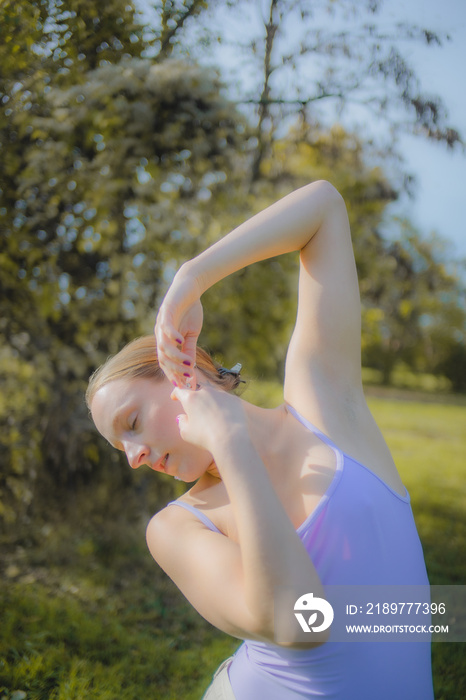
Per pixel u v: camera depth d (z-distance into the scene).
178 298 1.03
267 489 0.89
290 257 4.07
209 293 3.87
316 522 0.99
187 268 1.06
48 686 2.36
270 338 4.13
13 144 3.29
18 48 2.91
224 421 0.95
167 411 1.14
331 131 3.98
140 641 2.81
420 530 4.48
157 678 2.55
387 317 6.06
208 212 3.64
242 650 1.15
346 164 4.20
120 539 3.75
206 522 1.08
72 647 2.68
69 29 2.97
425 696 1.05
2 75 3.03
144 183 3.37
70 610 2.96
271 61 3.51
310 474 1.04
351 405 1.15
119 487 4.05
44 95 3.08
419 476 6.29
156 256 3.55
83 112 3.11
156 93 3.14
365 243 4.79
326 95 3.62
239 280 3.90
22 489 3.74
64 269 3.73
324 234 1.20
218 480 1.16
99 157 3.29
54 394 3.76
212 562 0.98
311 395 1.14
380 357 17.83
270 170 4.09
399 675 1.01
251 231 1.12
